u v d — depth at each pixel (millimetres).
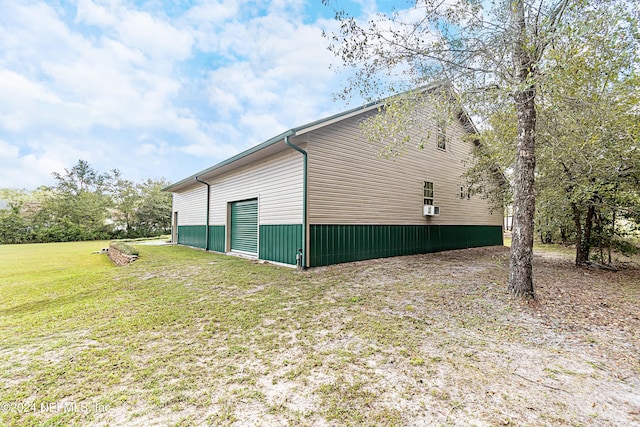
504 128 6746
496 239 13875
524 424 1768
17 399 2031
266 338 3053
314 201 6926
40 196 23031
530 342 2971
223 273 6547
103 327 3379
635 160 5641
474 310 3936
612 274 6582
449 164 11109
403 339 3018
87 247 15734
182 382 2234
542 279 5945
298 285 5359
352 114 7289
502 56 4355
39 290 5219
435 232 10469
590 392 2115
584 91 4590
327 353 2707
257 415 1853
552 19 3752
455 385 2182
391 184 8867
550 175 6863
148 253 10766
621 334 3193
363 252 8062
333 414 1855
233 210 10594
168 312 3896
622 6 3539
